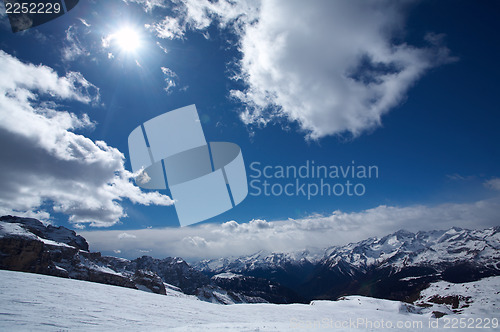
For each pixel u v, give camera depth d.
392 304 91.75
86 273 116.00
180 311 42.31
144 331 23.83
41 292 35.28
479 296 167.62
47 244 119.94
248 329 23.11
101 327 24.03
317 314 64.38
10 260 83.56
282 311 63.62
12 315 23.34
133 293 53.22
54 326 22.09
